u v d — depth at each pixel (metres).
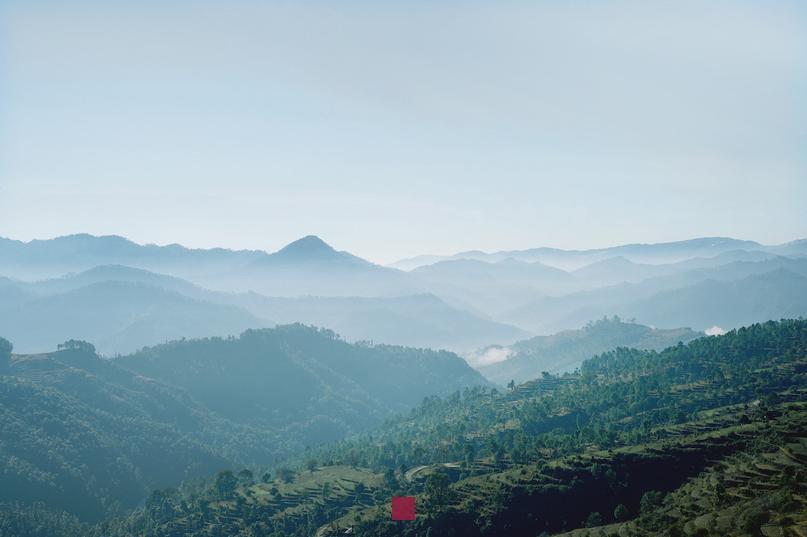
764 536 198.75
